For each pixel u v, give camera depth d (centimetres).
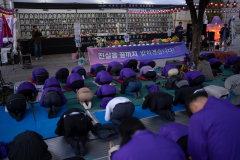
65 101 500
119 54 1101
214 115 182
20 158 278
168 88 631
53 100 457
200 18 859
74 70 731
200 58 742
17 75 836
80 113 341
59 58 1233
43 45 1341
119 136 383
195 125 188
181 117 460
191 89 473
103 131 374
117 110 390
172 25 2036
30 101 542
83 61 1046
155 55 1188
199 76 598
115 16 1820
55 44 1372
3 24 993
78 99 525
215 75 795
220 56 1050
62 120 347
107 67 884
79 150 321
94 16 1748
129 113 397
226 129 176
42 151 295
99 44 1075
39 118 452
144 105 461
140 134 160
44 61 1140
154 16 1959
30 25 1584
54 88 479
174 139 237
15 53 1119
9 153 285
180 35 1440
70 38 1403
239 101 438
